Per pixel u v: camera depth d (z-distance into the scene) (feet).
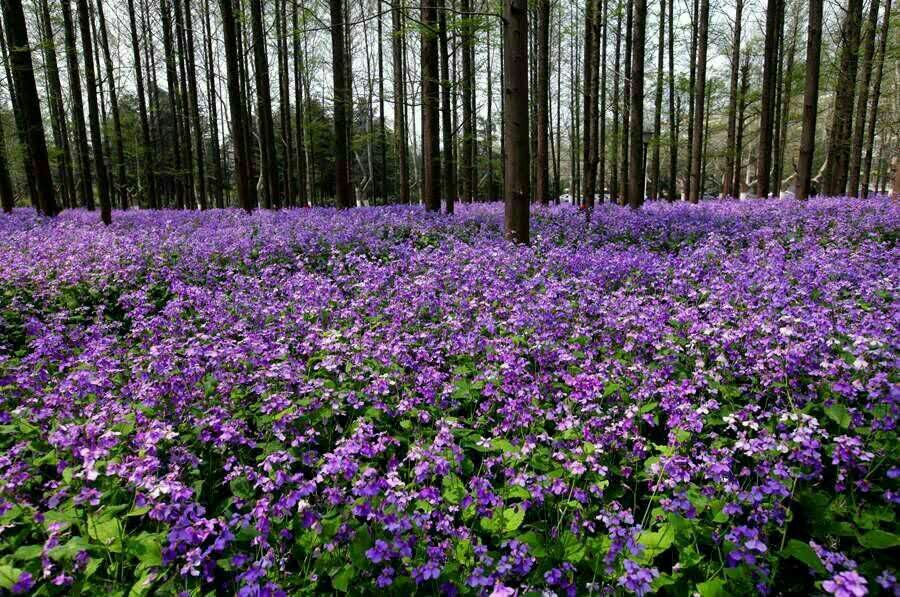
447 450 12.44
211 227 43.37
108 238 35.96
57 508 11.28
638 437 12.80
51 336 19.25
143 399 15.03
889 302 20.54
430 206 50.72
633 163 53.57
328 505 11.17
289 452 12.44
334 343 17.38
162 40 94.27
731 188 95.76
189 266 29.48
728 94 91.81
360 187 178.40
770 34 67.00
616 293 21.71
